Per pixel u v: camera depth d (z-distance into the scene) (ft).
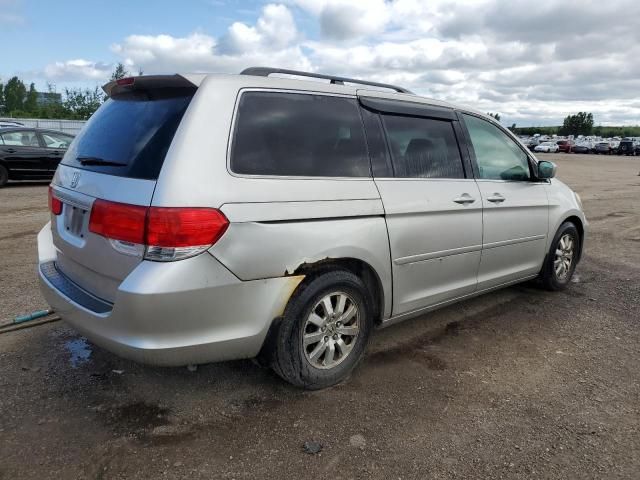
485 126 14.98
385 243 11.34
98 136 10.80
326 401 10.53
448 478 8.36
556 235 17.06
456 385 11.30
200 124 9.13
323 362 10.85
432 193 12.43
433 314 15.57
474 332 14.25
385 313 11.87
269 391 10.84
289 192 9.78
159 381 11.14
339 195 10.53
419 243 12.14
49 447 8.88
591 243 26.37
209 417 9.88
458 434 9.51
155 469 8.41
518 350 13.14
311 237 9.98
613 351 13.16
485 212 13.94
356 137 11.38
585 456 8.95
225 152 9.23
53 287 10.50
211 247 8.78
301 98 10.67
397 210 11.51
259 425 9.66
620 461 8.83
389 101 12.32
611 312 15.94
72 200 10.31
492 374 11.83
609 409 10.44
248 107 9.83
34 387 10.74
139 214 8.58
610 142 205.67
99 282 9.62
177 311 8.61
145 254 8.59
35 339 12.92
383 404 10.46
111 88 11.37
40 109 182.19
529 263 16.16
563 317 15.48
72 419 9.69
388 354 12.76
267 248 9.40
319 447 9.05
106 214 9.07
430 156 12.95
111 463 8.52
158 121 9.55
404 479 8.32
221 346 9.23
